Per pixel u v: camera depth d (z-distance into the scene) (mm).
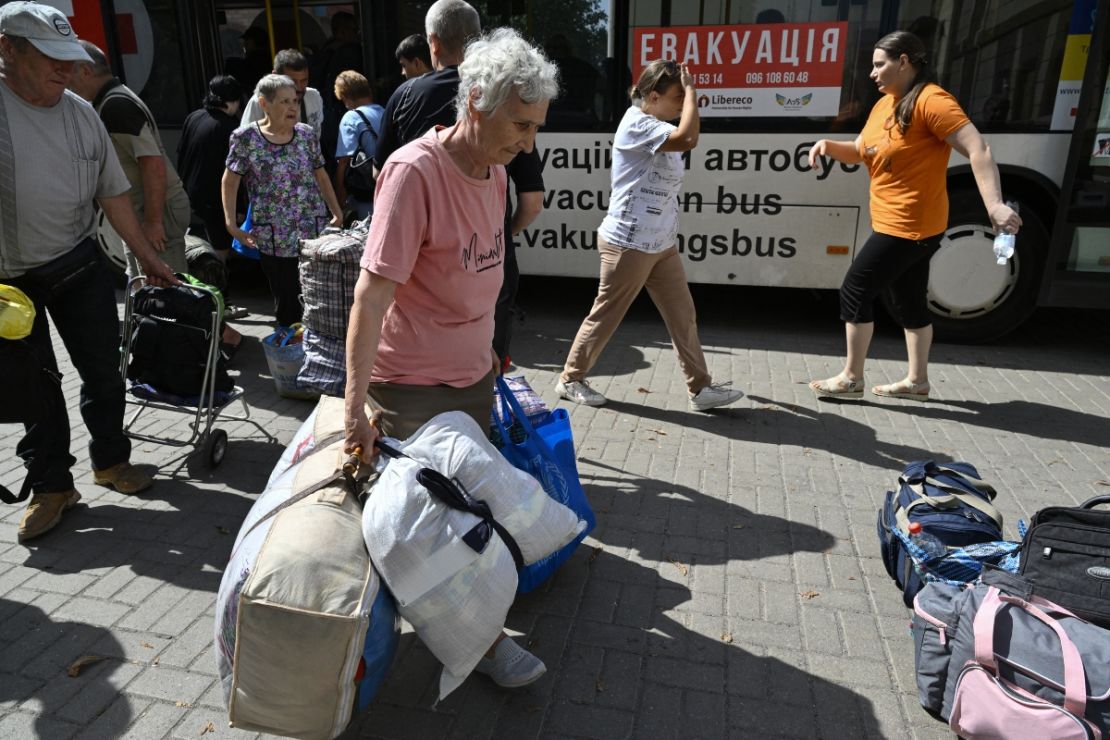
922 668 2490
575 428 4547
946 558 2764
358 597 1951
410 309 2322
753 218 5926
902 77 4336
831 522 3604
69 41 2926
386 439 2266
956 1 5316
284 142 5016
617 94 5930
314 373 2922
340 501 2150
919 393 4973
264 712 1968
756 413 4789
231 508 3660
